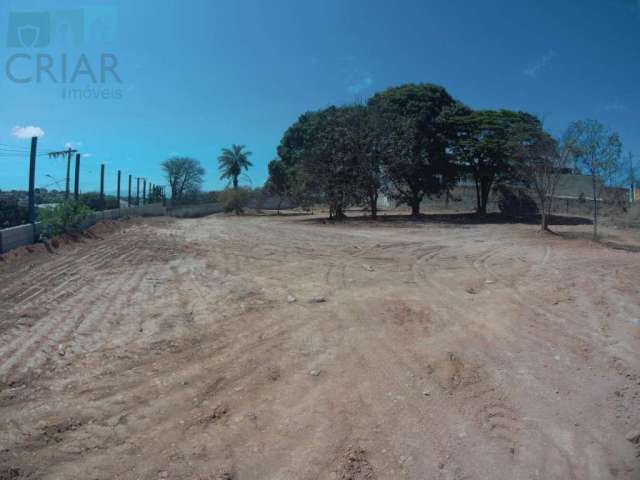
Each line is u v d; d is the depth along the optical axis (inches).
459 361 222.5
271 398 183.9
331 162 1178.6
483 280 394.3
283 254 519.2
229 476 138.0
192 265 443.2
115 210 975.6
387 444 155.9
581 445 163.0
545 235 754.8
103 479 134.5
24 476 134.2
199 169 2346.2
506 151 1171.3
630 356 236.2
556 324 281.0
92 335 245.8
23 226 513.0
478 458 151.3
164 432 158.9
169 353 225.3
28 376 195.8
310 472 141.1
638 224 953.5
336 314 288.5
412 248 584.1
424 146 1248.2
